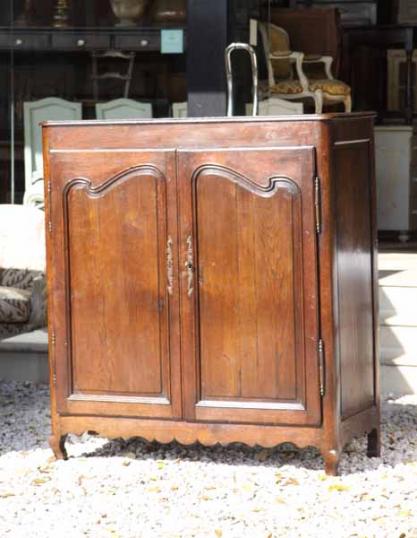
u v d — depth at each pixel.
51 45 8.78
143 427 5.84
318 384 5.61
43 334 7.82
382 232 11.92
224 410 5.73
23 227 8.36
